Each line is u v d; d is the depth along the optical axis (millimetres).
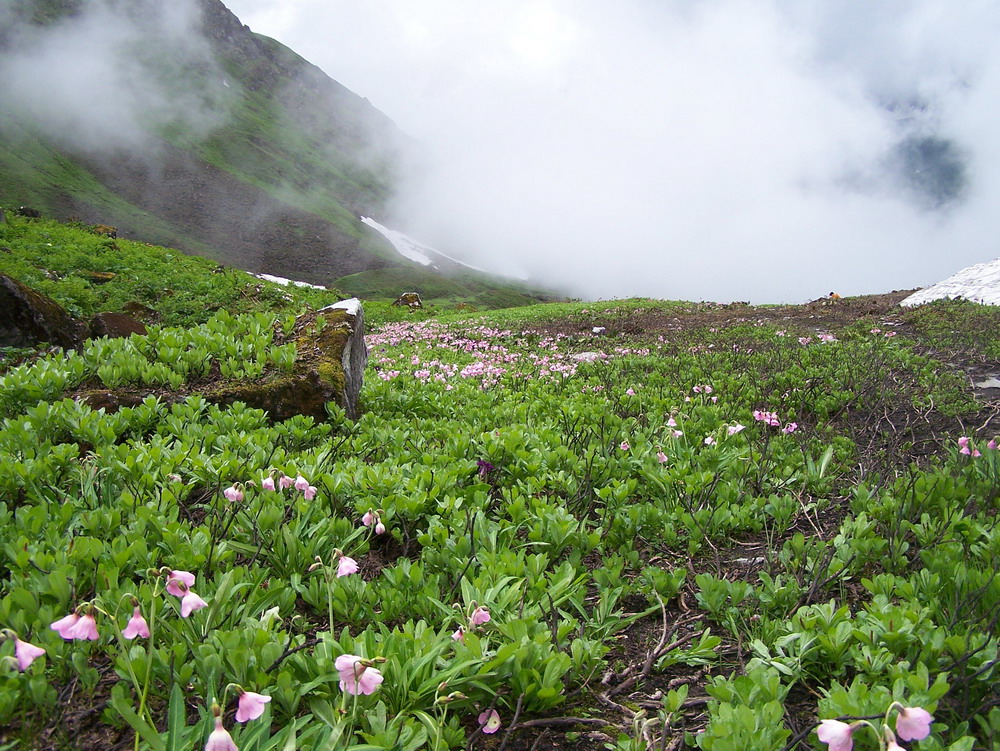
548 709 2877
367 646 2768
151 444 5422
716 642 3137
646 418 8117
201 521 4449
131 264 26141
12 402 6117
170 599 3086
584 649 3127
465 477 5520
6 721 2541
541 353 17344
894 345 12688
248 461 5324
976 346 11633
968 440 5359
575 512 5066
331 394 7570
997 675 2688
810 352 12617
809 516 5125
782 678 3025
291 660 2729
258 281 30516
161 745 2250
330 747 2279
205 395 6895
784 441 7047
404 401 9031
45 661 2777
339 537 4203
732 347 14422
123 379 6949
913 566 3986
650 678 3191
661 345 16469
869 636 2908
